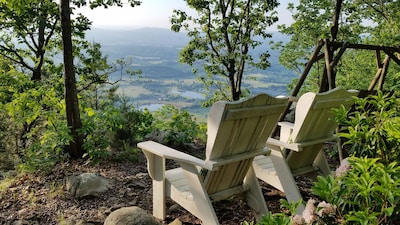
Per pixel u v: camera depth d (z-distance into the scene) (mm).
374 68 9797
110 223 2232
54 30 10812
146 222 2221
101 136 4227
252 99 2125
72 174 3557
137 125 4957
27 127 6391
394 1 9578
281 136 3109
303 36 11133
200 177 2281
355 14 10312
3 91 8125
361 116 1632
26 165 3648
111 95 9297
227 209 2836
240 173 2494
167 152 2391
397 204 1243
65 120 4363
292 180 2691
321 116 2645
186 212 2762
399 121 1566
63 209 2820
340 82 10664
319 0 10289
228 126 2117
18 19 9773
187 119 5098
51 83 8484
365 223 1153
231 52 13375
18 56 10945
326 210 1360
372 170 1281
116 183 3357
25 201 2965
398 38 8789
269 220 1339
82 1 8867
